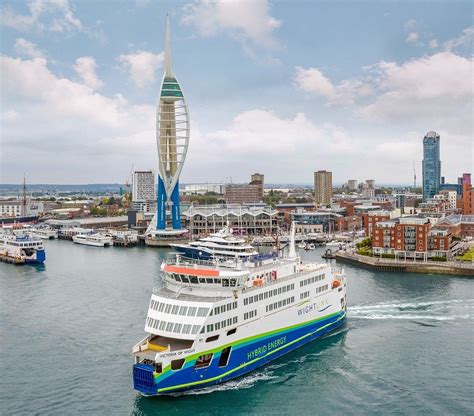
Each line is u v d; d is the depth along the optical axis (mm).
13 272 170875
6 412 67062
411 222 181000
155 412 66250
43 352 87750
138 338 94375
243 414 65562
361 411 65875
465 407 66375
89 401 69688
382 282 146250
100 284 145250
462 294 127688
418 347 87500
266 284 80062
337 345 89000
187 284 76562
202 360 70125
